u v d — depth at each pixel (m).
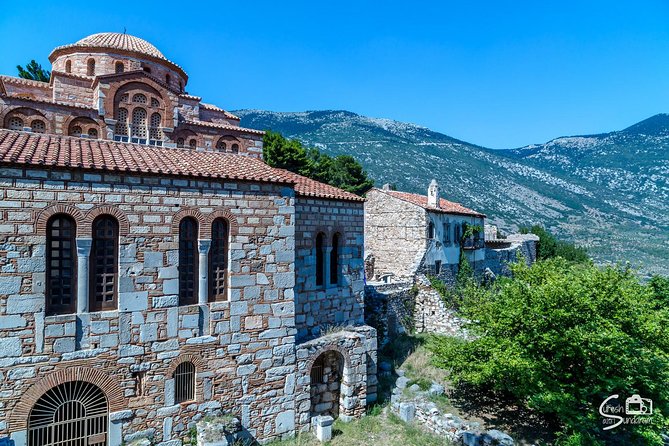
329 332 20.34
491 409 19.97
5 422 12.09
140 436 14.02
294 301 18.69
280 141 51.97
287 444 16.48
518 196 188.12
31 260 12.47
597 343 15.45
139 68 30.73
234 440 14.96
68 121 25.48
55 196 12.84
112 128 26.56
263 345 16.66
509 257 56.97
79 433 13.29
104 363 13.46
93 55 29.73
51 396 12.89
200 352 15.23
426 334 31.36
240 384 16.08
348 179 62.75
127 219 13.96
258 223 16.64
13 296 12.20
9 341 12.15
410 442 17.33
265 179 16.56
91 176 13.39
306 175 54.34
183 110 32.09
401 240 38.94
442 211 40.19
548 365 16.56
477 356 19.77
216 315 15.60
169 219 14.72
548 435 17.67
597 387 15.73
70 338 12.97
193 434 14.91
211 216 15.59
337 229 21.70
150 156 16.36
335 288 21.58
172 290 14.70
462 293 39.12
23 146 14.02
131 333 13.92
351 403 19.36
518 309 17.53
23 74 42.81
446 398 20.94
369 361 20.84
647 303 18.20
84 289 13.27
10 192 12.22
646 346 17.09
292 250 17.50
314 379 19.34
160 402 14.40
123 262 13.85
